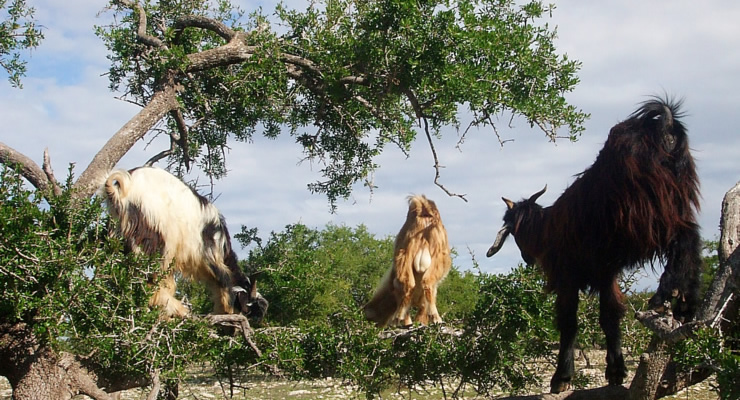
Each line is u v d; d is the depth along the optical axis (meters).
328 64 7.96
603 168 5.75
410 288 8.73
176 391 6.75
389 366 6.58
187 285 8.40
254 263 10.16
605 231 5.77
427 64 7.59
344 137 9.45
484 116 7.66
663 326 4.73
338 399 13.38
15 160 6.92
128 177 7.07
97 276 5.73
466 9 7.50
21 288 5.71
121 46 8.91
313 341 6.53
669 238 5.46
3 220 5.38
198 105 8.84
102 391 6.27
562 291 6.30
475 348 6.87
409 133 8.13
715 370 4.41
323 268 10.55
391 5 7.45
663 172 5.49
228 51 8.21
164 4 9.41
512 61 7.66
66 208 5.96
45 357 6.10
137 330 5.72
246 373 6.66
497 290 7.05
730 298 4.82
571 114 7.60
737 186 5.54
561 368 6.30
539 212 7.32
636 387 5.04
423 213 8.93
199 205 7.64
